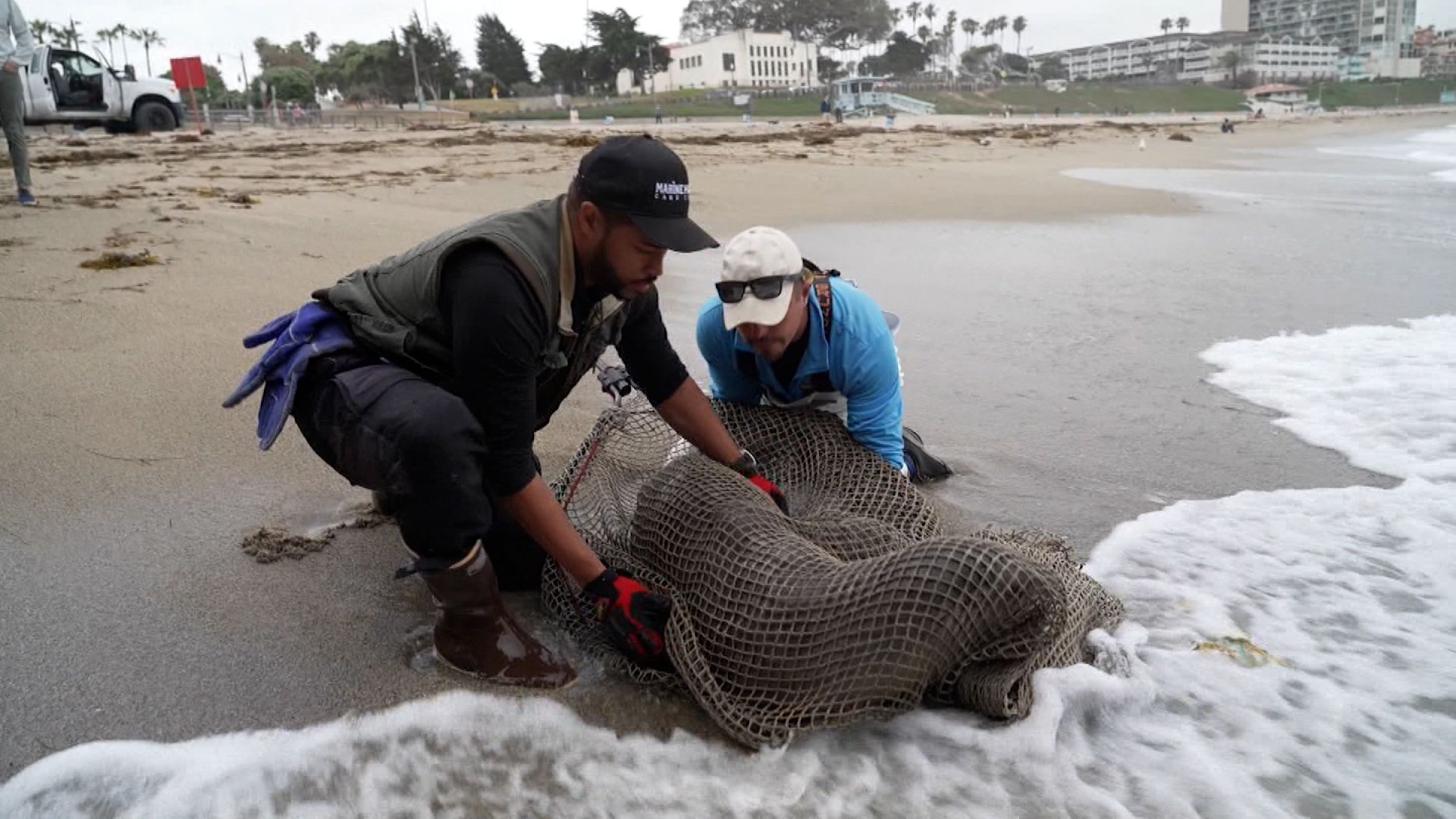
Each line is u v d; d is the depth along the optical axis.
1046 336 6.86
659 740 2.67
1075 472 4.66
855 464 3.70
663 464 3.84
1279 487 4.52
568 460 4.38
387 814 2.38
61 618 2.99
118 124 26.97
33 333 5.36
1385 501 4.32
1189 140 41.28
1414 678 3.07
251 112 54.19
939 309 7.54
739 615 2.80
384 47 89.00
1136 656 3.12
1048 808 2.49
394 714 2.65
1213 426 5.25
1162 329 7.05
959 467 4.69
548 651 2.92
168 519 3.62
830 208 12.76
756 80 117.81
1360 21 187.88
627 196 2.60
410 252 2.83
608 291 2.82
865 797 2.51
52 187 11.37
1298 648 3.23
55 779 2.36
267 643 2.93
